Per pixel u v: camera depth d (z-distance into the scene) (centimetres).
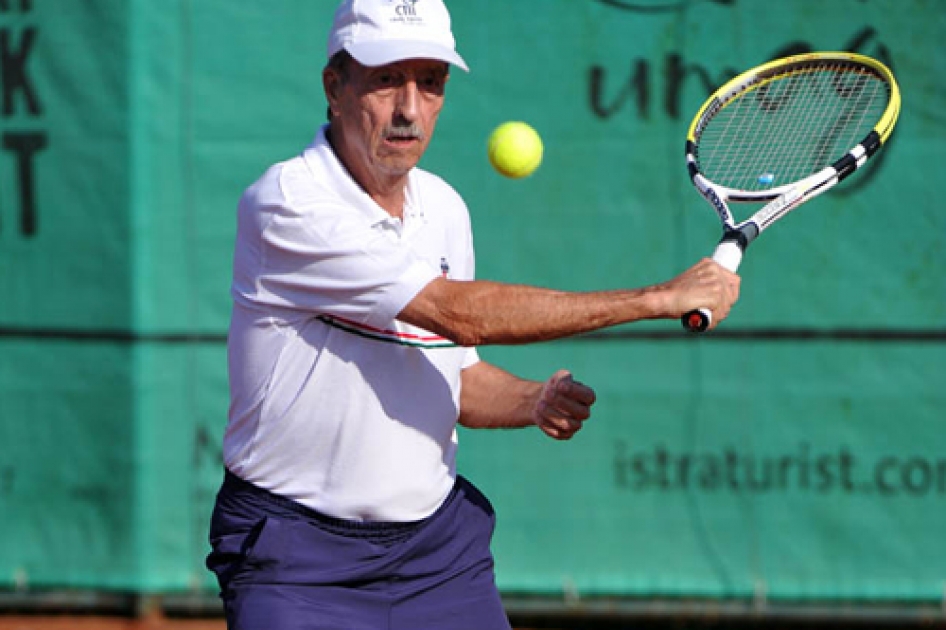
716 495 1806
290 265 997
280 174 1013
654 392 1803
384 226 1027
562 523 1820
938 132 1758
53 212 1836
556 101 1788
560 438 1129
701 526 1809
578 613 1820
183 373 1838
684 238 1788
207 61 1809
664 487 1809
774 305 1788
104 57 1817
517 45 1784
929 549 1788
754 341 1791
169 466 1844
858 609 1798
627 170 1788
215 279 1830
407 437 1040
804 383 1791
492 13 1783
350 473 1033
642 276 1795
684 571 1812
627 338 1800
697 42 1772
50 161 1831
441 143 1795
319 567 1041
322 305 996
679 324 1797
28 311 1845
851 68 1248
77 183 1831
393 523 1053
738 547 1806
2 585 1867
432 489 1066
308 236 982
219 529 1071
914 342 1777
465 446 1823
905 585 1792
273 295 1010
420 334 1024
